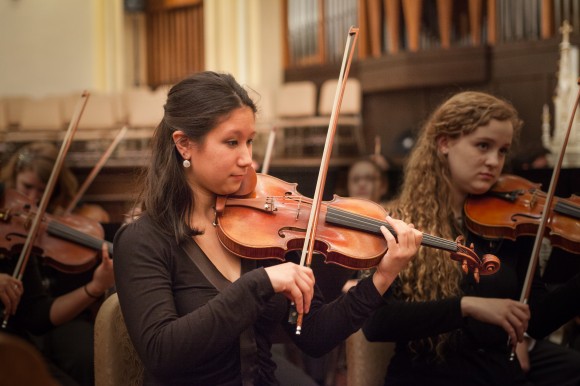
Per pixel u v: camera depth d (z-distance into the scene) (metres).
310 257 1.79
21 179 3.27
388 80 8.51
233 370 1.78
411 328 2.04
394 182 5.12
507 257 2.23
